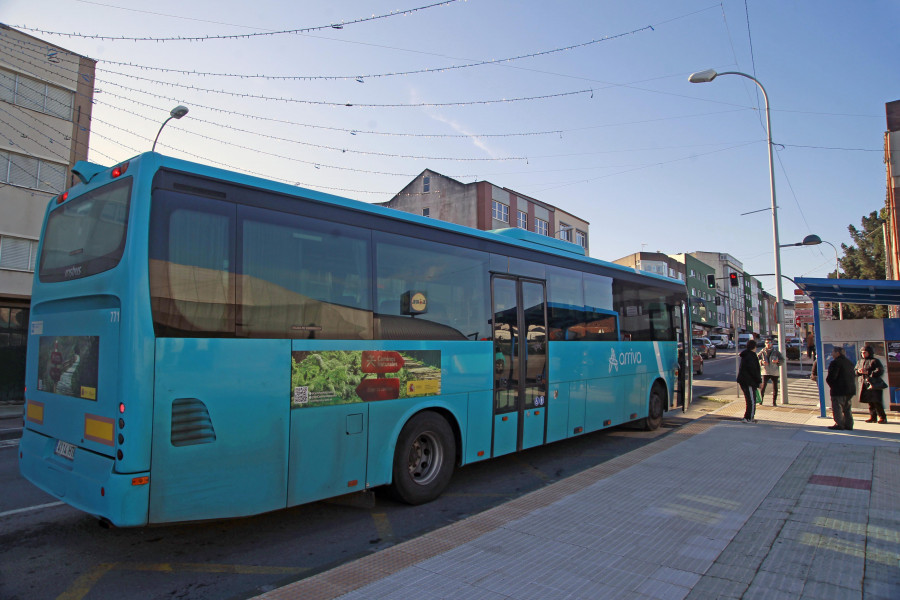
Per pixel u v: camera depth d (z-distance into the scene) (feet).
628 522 17.52
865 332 43.80
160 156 14.61
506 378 24.63
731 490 21.27
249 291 15.67
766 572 13.70
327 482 17.21
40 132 63.57
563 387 28.37
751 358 39.78
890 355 42.93
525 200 133.59
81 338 15.52
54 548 16.63
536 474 26.45
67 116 66.39
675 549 15.25
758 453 28.19
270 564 15.55
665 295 40.86
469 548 15.30
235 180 15.87
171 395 13.88
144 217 13.99
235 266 15.46
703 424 39.88
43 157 63.87
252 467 15.33
